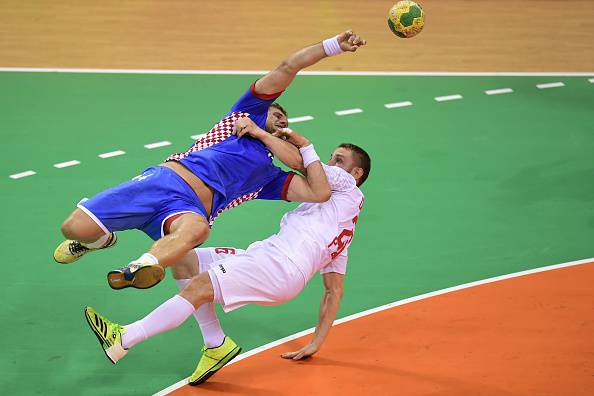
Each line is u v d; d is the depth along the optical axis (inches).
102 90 1387.8
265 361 743.7
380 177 1101.7
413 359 743.1
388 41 1648.6
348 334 782.5
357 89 1409.9
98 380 717.9
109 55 1545.3
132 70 1478.8
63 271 880.9
